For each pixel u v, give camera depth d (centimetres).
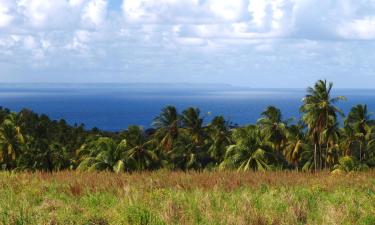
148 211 1196
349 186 1997
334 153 6719
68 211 1271
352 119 6488
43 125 9150
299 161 6531
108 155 4222
